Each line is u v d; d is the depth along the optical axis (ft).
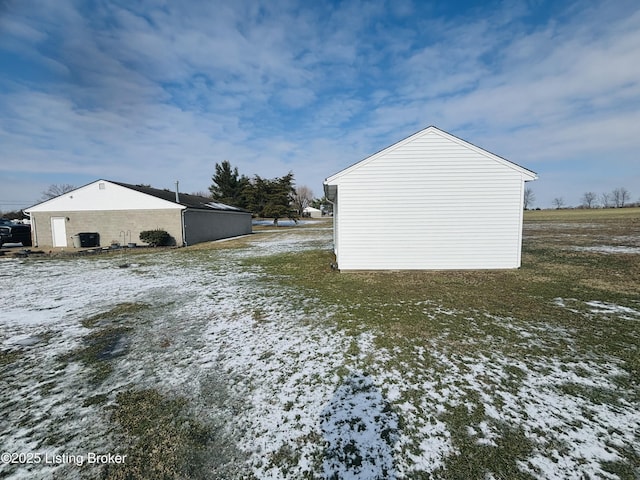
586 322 14.28
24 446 7.29
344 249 27.43
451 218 26.43
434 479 6.16
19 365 11.37
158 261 37.32
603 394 8.83
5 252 46.32
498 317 15.14
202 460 6.81
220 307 18.16
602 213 135.95
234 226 79.46
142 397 9.25
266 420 8.13
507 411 8.18
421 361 10.98
